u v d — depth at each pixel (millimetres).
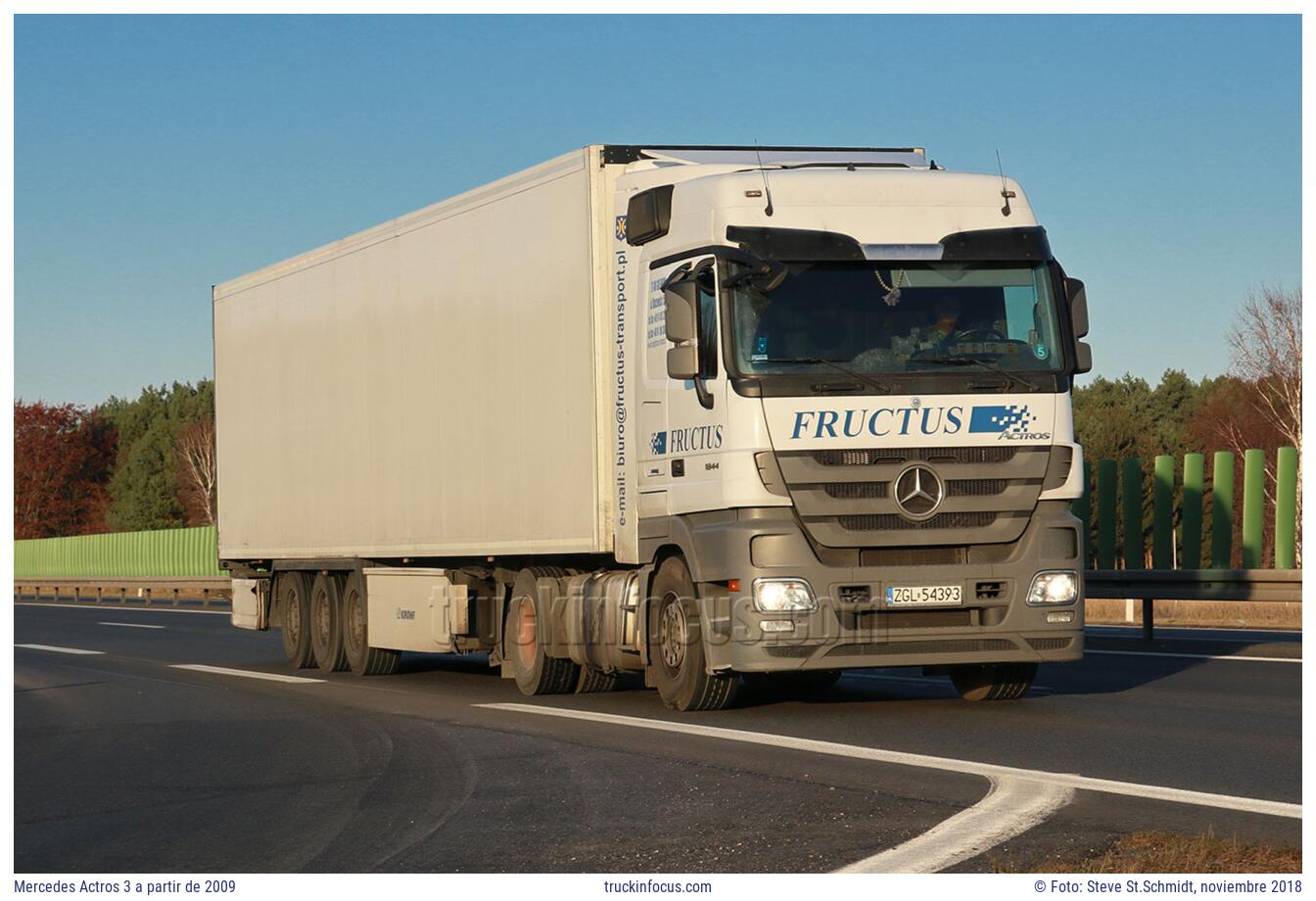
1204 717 12625
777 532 12875
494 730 13086
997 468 13148
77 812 10242
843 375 12977
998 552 13281
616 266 14695
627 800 9539
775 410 12859
